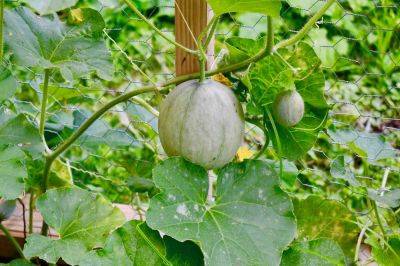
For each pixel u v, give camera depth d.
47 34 1.40
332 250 1.34
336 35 2.08
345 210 1.49
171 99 1.25
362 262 1.60
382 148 1.55
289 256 1.34
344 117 2.01
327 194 1.85
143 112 1.68
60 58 1.40
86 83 1.84
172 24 2.15
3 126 1.38
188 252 1.29
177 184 1.25
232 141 1.25
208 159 1.25
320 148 1.94
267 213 1.26
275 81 1.34
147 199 1.83
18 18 1.39
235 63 1.36
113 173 1.99
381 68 2.06
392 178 1.86
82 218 1.39
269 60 1.32
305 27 1.29
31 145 1.42
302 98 1.36
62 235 1.37
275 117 1.32
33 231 1.61
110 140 1.65
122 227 1.30
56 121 1.73
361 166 1.92
